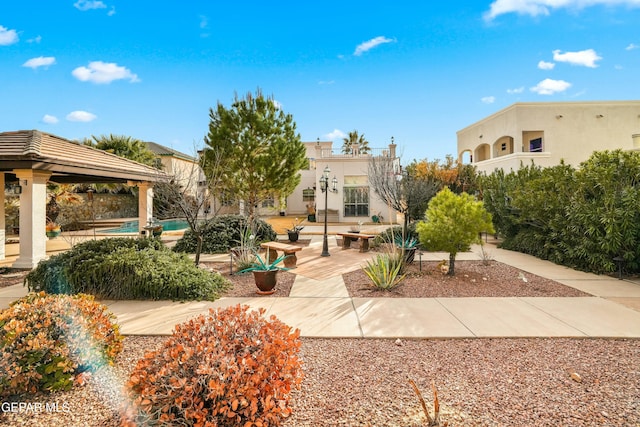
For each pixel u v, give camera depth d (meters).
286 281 6.89
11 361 2.69
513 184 11.27
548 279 6.80
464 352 3.60
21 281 7.03
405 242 8.68
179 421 2.17
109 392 2.82
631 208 6.44
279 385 2.38
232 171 12.64
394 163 16.52
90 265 5.66
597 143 17.88
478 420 2.43
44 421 2.44
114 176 10.88
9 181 11.55
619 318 4.56
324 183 9.93
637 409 2.56
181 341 2.54
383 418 2.46
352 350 3.66
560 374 3.11
